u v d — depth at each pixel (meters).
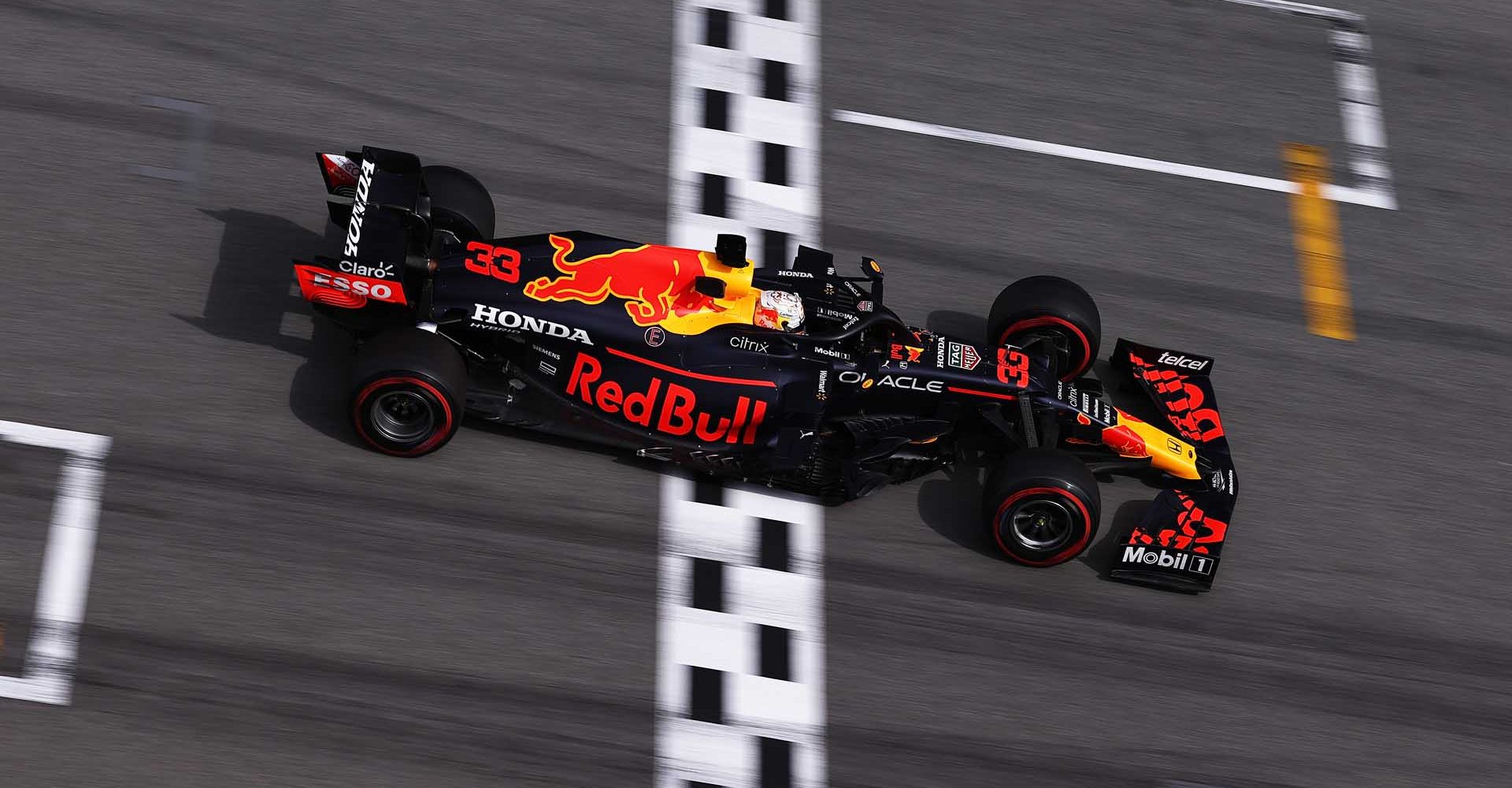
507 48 51.41
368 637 35.00
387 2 52.09
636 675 35.56
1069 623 38.75
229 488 37.12
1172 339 46.91
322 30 50.41
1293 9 60.00
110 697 33.09
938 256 47.81
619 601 36.88
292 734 33.19
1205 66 56.75
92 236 42.41
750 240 46.88
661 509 38.94
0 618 33.88
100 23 48.62
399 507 37.56
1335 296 49.47
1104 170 52.00
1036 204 50.31
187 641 34.22
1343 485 43.88
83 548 35.38
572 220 46.12
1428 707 38.62
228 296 41.78
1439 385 47.28
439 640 35.25
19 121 44.94
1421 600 41.16
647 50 52.59
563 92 50.28
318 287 36.97
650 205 47.28
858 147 50.78
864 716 35.78
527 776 33.38
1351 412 45.97
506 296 38.22
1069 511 38.00
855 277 46.25
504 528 37.69
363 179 37.72
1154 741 36.62
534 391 38.81
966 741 35.78
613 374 38.75
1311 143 54.59
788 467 39.00
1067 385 41.31
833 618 37.59
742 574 38.03
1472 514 43.81
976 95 53.66
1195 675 38.22
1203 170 52.78
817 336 38.97
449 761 33.31
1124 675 37.88
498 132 48.41
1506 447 45.91
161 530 36.00
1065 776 35.56
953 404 40.28
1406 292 50.06
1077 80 55.12
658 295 38.78
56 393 38.25
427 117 48.31
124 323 40.34
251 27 49.84
